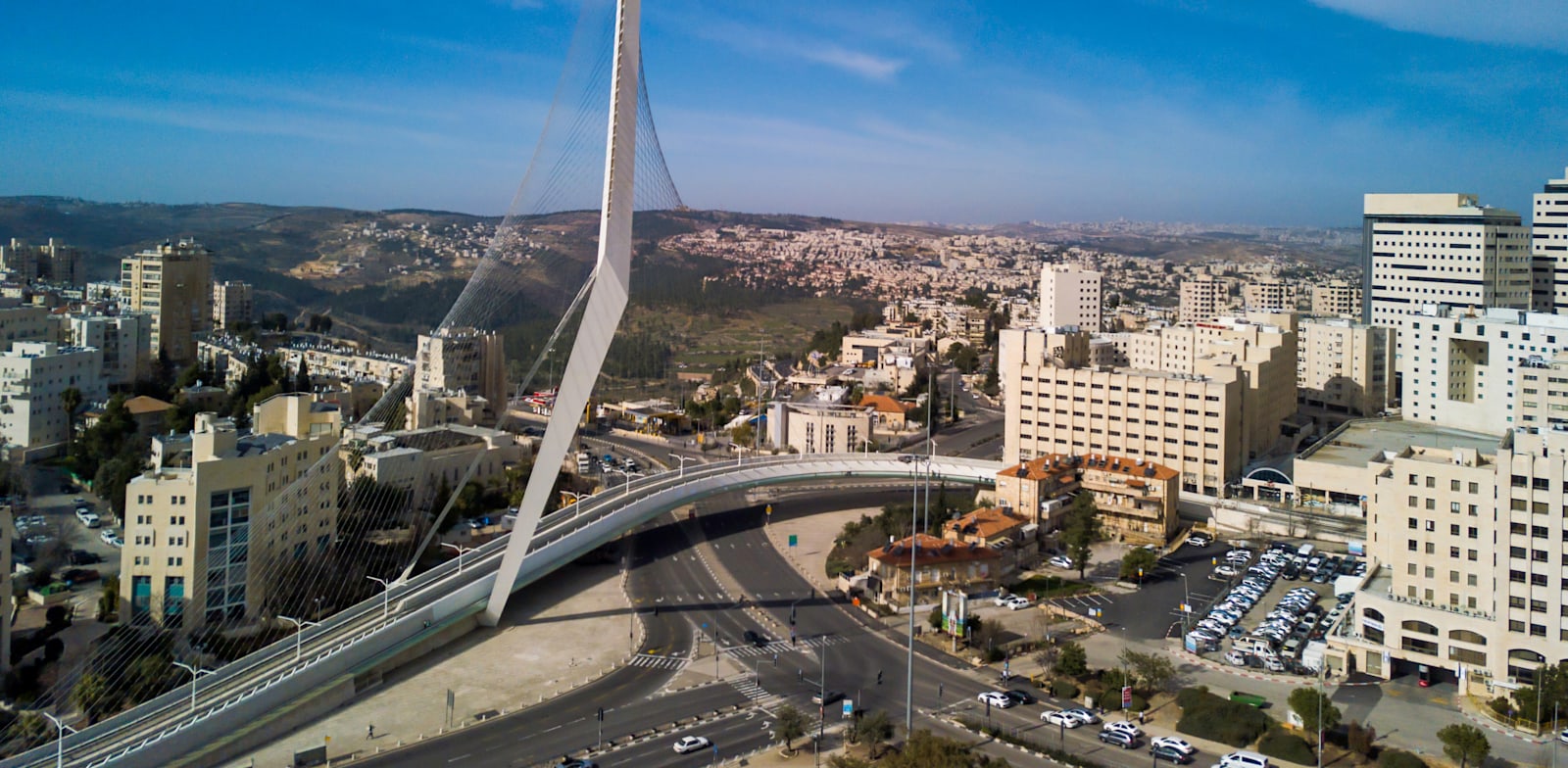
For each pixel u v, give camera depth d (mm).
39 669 178625
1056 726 160375
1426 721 160250
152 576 197250
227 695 158750
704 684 178000
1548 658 165000
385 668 182500
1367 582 192125
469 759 149875
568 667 185750
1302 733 153875
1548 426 191125
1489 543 171000
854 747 152125
